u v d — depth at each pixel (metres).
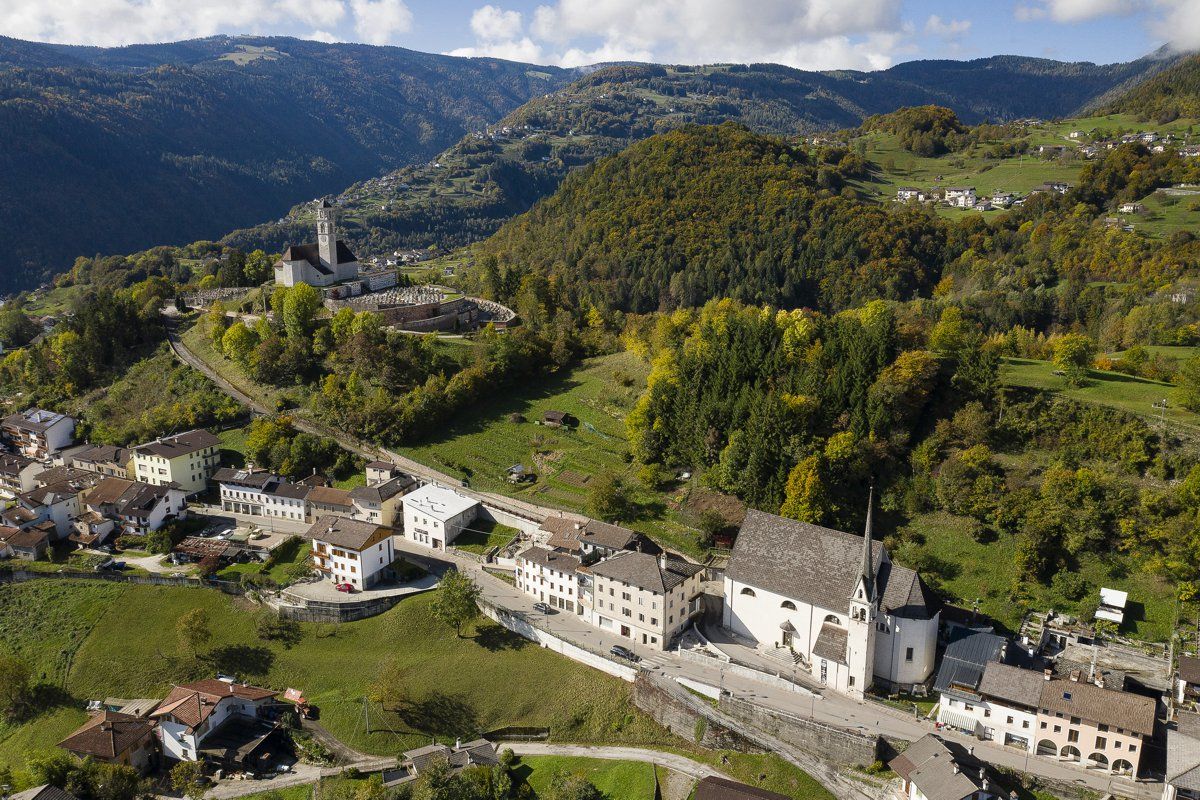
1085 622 140.75
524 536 187.62
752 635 150.75
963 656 132.38
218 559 185.75
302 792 132.12
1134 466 157.25
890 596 135.75
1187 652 130.50
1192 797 106.81
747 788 116.06
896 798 116.69
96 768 131.38
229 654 161.75
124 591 178.12
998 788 112.50
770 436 176.75
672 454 196.12
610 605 155.50
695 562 167.50
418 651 158.62
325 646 162.25
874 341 185.12
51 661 163.50
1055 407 173.25
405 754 138.00
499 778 127.06
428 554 187.50
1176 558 140.25
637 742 135.75
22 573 185.75
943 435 173.00
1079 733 117.88
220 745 140.88
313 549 181.25
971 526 159.75
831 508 165.62
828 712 129.62
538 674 150.00
